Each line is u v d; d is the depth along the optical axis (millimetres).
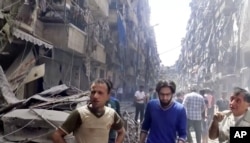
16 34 8430
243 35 25297
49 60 12461
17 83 9070
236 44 28109
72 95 6344
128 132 7191
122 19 25891
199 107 8211
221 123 2979
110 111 2842
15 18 8695
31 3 10602
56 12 13000
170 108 3834
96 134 2674
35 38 9523
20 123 4391
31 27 10812
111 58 24219
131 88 36938
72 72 16281
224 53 32312
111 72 27297
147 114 3982
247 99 2793
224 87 32688
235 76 28156
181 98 12258
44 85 11695
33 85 11664
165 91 3779
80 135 2688
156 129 3820
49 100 5629
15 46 9898
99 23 20453
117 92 27000
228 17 32719
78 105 5766
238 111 2818
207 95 11328
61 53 14250
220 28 34781
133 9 35344
